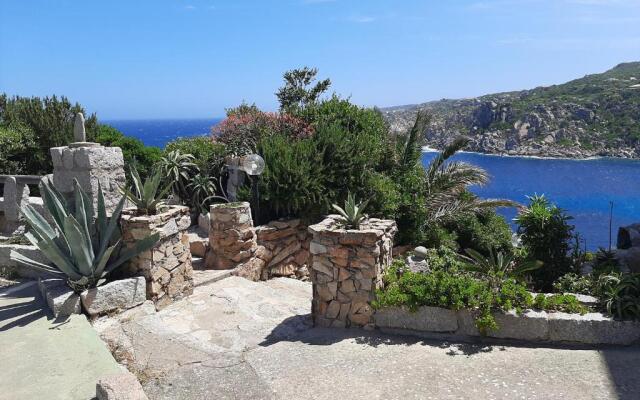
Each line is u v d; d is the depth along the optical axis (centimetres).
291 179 1134
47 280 662
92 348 522
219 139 1396
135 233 698
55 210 690
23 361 492
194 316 688
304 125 1452
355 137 1338
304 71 2216
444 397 436
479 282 592
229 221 938
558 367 479
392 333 599
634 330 517
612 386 435
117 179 773
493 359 508
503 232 1523
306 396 452
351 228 647
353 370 500
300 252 1148
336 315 632
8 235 912
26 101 1661
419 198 1372
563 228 864
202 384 480
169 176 1188
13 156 1496
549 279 846
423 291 578
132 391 396
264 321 673
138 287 676
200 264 973
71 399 423
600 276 651
